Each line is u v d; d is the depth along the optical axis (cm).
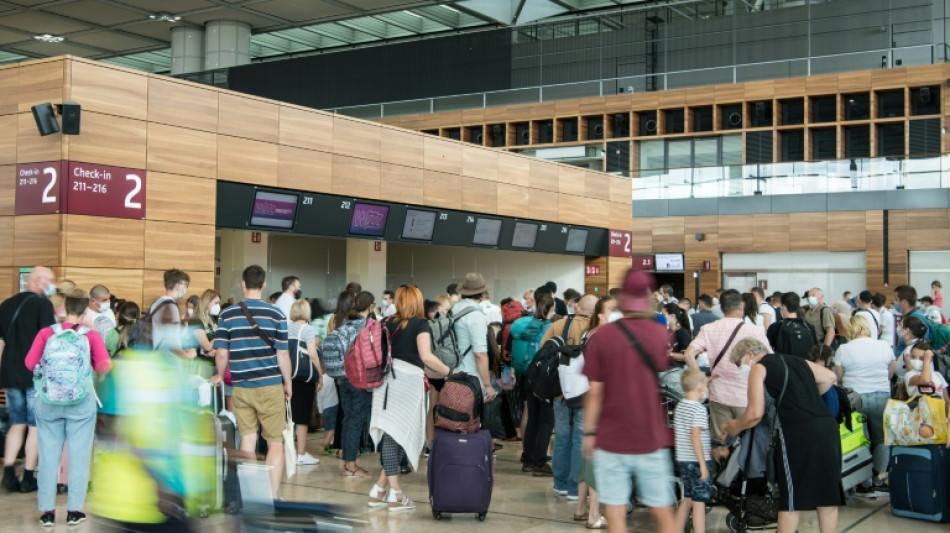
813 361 747
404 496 774
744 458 654
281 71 3769
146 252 1066
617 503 490
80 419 682
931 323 1020
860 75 2648
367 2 3519
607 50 3334
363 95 3728
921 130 2573
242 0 3478
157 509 535
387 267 1752
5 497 777
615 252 2014
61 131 973
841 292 2550
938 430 751
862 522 755
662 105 2936
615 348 496
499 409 1110
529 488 879
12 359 771
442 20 3975
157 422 543
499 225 1686
